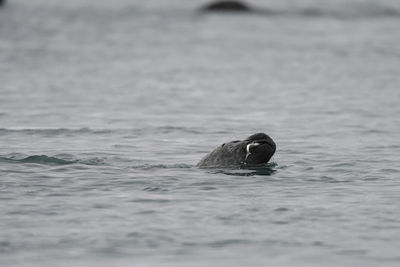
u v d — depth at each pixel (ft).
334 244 132.67
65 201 157.48
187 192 165.17
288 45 546.67
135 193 164.14
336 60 469.16
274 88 365.20
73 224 142.20
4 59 459.73
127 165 197.06
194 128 260.62
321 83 379.76
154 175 180.34
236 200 159.12
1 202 156.15
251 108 307.17
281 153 214.07
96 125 264.93
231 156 188.96
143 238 134.92
